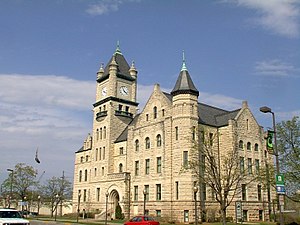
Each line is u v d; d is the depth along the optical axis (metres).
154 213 57.72
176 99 57.88
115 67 79.69
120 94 79.25
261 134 63.94
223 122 61.72
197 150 51.78
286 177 35.84
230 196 56.16
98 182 74.69
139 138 65.06
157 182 58.66
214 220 53.91
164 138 59.34
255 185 59.53
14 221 25.44
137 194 62.69
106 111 77.00
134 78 82.44
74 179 85.81
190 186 53.22
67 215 81.69
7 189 93.06
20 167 90.06
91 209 74.50
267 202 59.94
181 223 51.72
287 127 36.72
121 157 71.56
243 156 59.41
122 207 64.19
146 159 62.38
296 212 47.03
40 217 76.12
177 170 55.19
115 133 75.38
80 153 85.94
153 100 63.75
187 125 55.88
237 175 48.88
